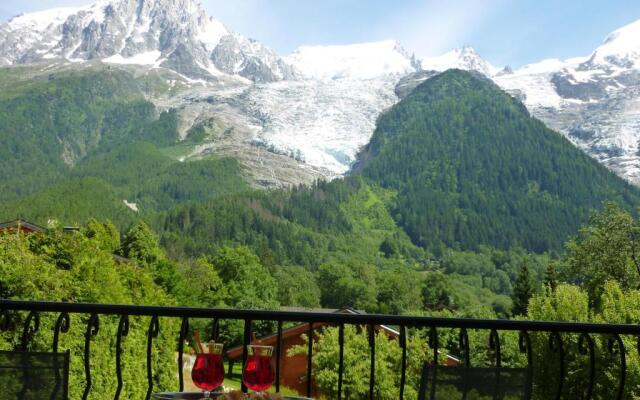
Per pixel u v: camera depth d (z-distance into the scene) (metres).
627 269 43.91
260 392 3.18
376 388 25.72
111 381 15.29
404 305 129.12
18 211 161.25
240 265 98.69
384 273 140.88
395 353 25.84
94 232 69.88
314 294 132.75
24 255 15.64
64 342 13.83
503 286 183.38
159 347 19.53
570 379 21.52
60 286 16.25
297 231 191.12
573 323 4.20
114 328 15.50
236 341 56.00
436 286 132.50
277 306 99.31
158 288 27.03
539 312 28.88
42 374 3.41
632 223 44.47
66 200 168.88
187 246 161.25
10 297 15.11
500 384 3.57
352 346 26.38
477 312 118.00
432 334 4.13
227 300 93.62
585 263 45.66
